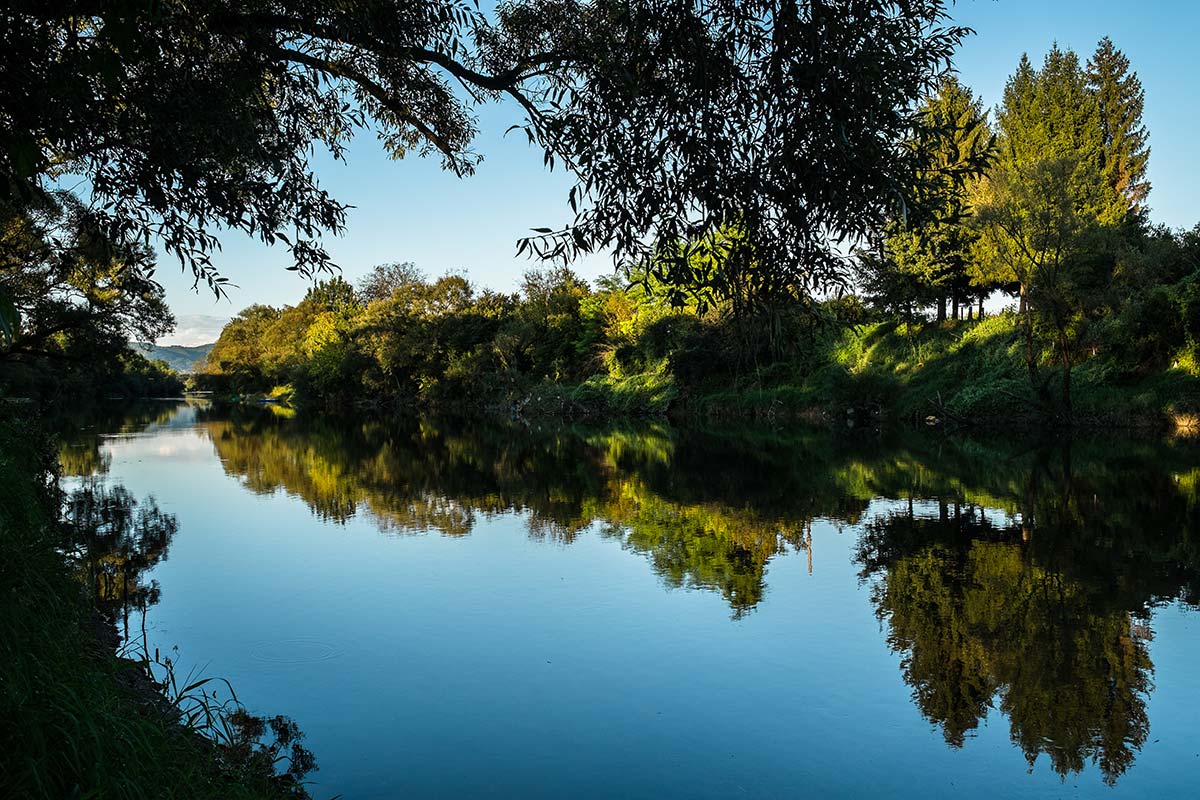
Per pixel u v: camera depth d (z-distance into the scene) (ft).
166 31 16.29
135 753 11.07
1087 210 120.78
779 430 132.77
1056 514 51.11
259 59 17.81
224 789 12.94
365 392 261.24
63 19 13.05
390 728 20.70
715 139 12.55
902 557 40.19
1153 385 107.65
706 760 19.19
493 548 43.24
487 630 28.84
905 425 130.93
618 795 17.54
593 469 81.51
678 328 171.94
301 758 18.99
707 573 37.32
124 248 18.19
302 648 26.73
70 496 62.49
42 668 11.68
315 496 63.21
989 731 20.84
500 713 21.75
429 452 102.78
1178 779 18.47
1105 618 30.12
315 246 19.88
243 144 17.90
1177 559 38.91
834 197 12.35
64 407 232.73
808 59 12.17
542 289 230.07
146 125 16.57
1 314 8.96
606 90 13.11
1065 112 154.81
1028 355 118.21
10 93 13.41
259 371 365.20
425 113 23.07
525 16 19.52
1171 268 114.83
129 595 33.30
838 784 18.29
